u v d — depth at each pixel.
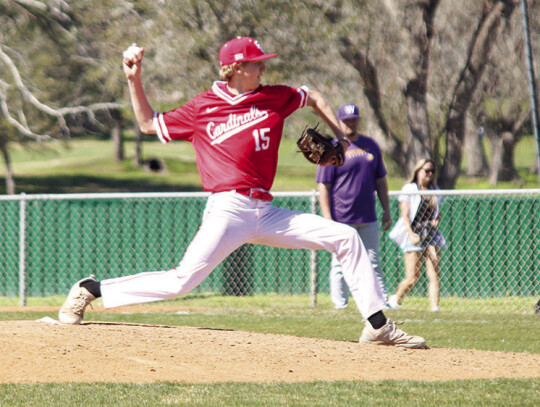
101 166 174.00
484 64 75.62
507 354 21.11
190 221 44.50
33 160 181.62
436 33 75.44
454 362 19.80
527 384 17.33
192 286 19.73
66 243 45.44
